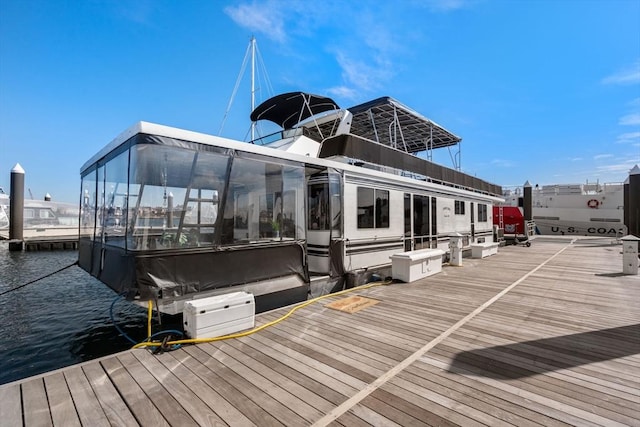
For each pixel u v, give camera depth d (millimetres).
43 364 5074
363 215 7297
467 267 9383
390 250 8094
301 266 5641
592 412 2330
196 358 3254
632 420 2236
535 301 5496
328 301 5473
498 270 8820
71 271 13336
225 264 4625
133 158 3977
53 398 2529
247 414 2332
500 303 5359
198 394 2594
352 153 7277
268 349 3479
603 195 26969
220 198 4617
